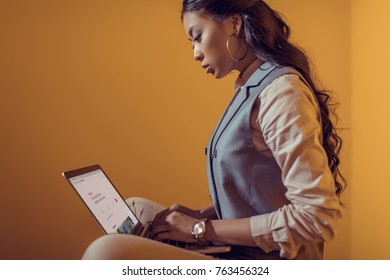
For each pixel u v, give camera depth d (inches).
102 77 108.3
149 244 40.2
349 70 111.8
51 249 106.6
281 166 43.1
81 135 107.6
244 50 49.7
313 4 111.1
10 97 105.8
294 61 49.1
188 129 110.6
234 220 45.2
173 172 110.1
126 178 108.7
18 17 106.2
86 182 51.2
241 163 46.5
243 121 45.8
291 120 41.8
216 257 48.5
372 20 100.3
